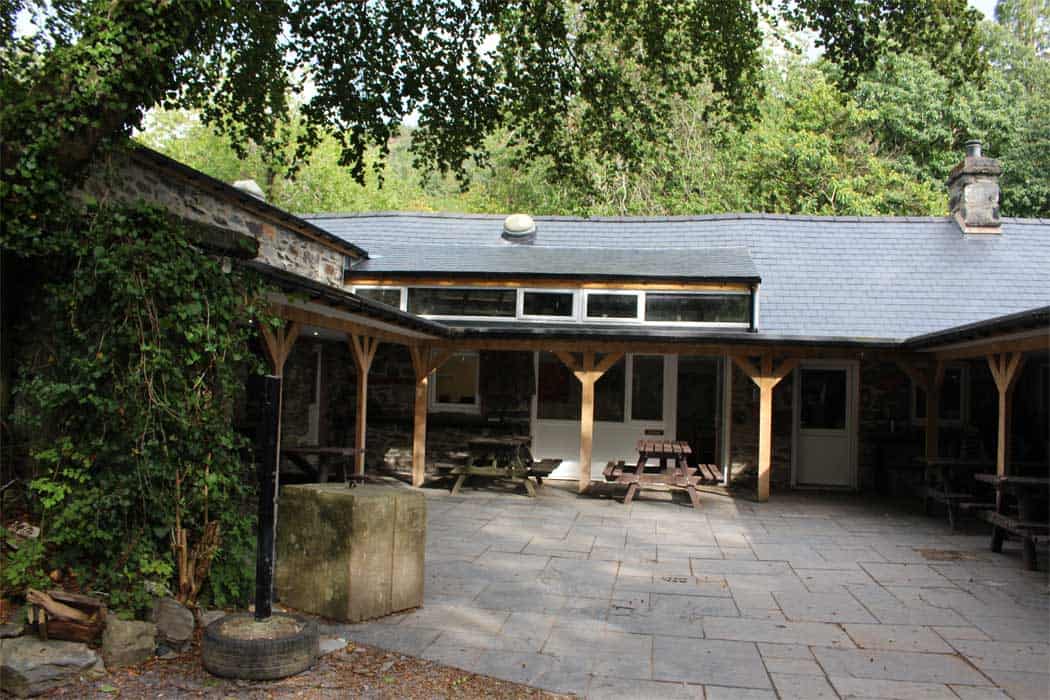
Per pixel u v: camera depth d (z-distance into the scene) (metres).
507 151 26.23
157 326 4.39
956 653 4.57
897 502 10.84
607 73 8.86
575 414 12.67
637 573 6.50
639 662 4.31
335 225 14.89
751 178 22.23
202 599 4.67
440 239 14.19
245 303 5.11
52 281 4.56
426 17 8.09
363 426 9.79
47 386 4.19
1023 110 23.12
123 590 4.20
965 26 7.79
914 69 22.39
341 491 5.07
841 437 12.06
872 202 20.75
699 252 13.05
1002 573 6.69
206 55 7.29
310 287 6.16
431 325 9.66
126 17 4.65
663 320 11.66
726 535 8.26
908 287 11.92
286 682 3.80
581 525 8.63
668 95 9.38
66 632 3.85
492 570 6.46
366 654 4.28
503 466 11.65
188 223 5.10
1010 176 21.94
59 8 5.47
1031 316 6.42
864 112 21.88
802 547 7.72
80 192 5.97
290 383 11.65
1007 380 8.02
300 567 5.03
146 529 4.36
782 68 26.33
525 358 12.62
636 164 9.51
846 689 3.97
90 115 4.61
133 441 4.31
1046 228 13.27
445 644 4.52
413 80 8.39
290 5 7.55
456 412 12.87
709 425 13.05
